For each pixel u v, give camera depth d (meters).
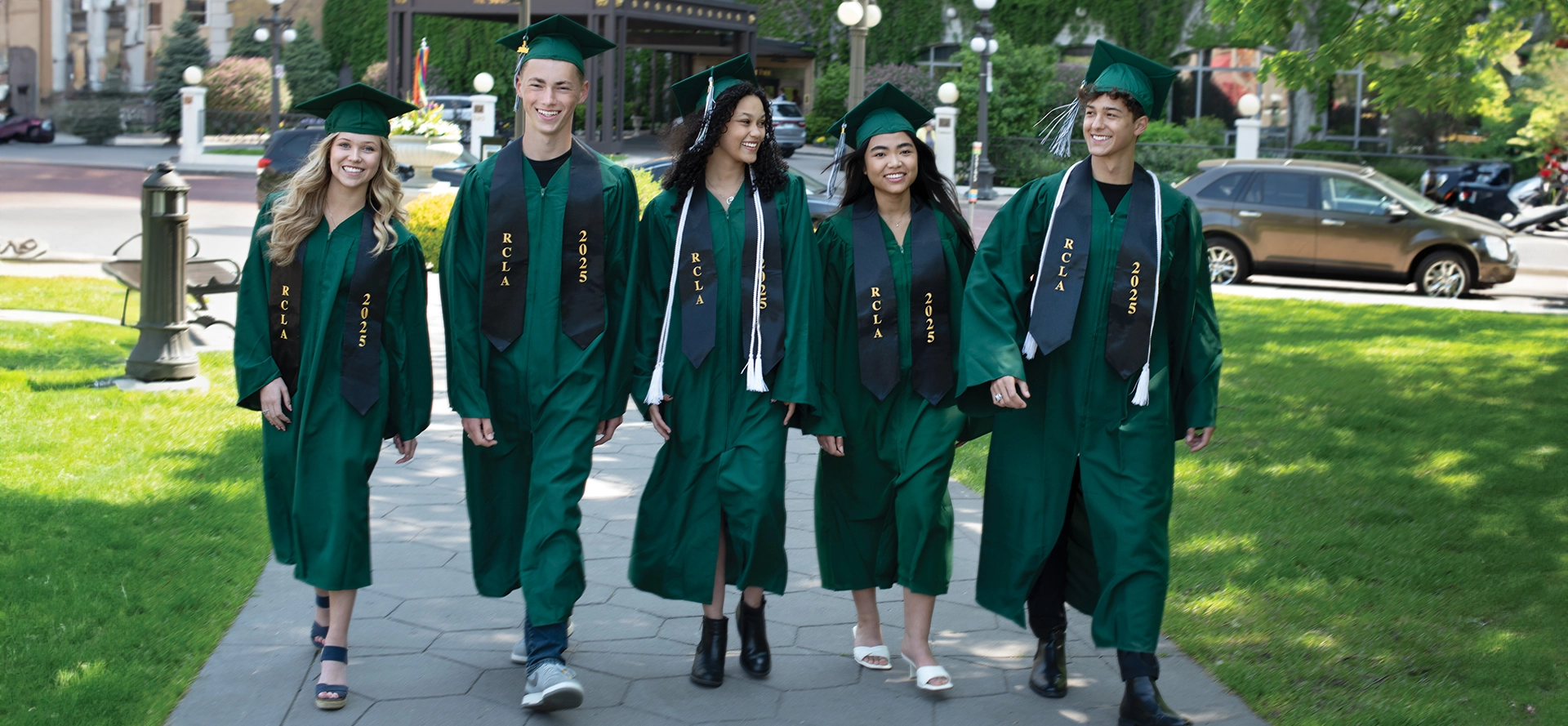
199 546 4.84
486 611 4.40
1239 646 4.20
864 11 13.40
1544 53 24.48
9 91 50.19
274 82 33.88
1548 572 4.95
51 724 3.34
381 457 6.51
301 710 3.57
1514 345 10.29
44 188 25.06
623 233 3.75
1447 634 4.31
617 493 5.94
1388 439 7.12
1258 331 11.08
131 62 48.59
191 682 3.71
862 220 3.85
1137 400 3.58
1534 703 3.76
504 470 3.83
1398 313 12.38
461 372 3.67
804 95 41.44
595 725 3.54
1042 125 3.84
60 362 8.08
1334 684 3.90
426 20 41.25
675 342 3.73
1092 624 3.61
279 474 3.73
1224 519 5.63
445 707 3.61
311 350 3.63
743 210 3.72
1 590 4.23
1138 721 3.53
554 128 3.64
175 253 7.56
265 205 3.73
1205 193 15.62
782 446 3.72
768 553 3.70
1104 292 3.58
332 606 3.64
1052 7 36.66
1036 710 3.72
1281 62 10.49
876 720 3.63
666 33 31.27
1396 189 15.10
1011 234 3.68
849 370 3.87
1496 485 6.15
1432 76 10.14
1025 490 3.69
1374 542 5.29
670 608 4.52
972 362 3.55
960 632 4.35
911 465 3.77
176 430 6.52
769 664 3.93
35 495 5.25
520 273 3.66
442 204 13.26
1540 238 22.56
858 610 4.04
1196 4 34.94
